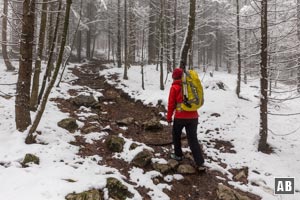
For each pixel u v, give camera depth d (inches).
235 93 577.0
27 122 280.8
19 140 256.4
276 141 373.1
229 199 232.2
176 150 277.3
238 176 281.9
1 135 271.4
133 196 211.5
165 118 433.4
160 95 536.1
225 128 403.9
